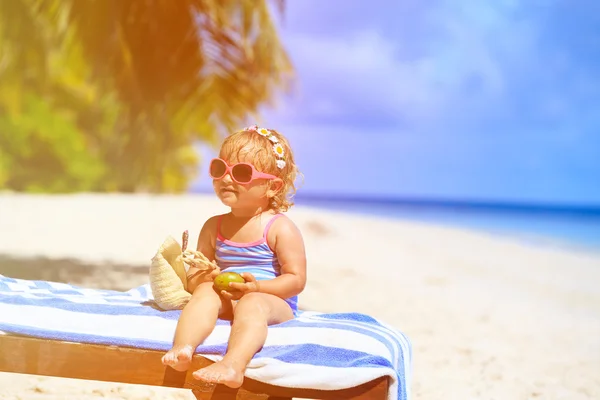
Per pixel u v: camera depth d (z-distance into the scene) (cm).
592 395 562
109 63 1005
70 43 1023
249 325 340
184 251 380
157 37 978
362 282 1173
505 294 1208
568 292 1298
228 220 402
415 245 2047
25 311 356
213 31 991
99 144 3484
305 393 333
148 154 1172
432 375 599
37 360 347
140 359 346
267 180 387
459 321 883
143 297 421
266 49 1025
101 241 1432
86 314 357
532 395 552
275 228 389
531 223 4684
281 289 372
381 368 329
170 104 1038
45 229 1600
